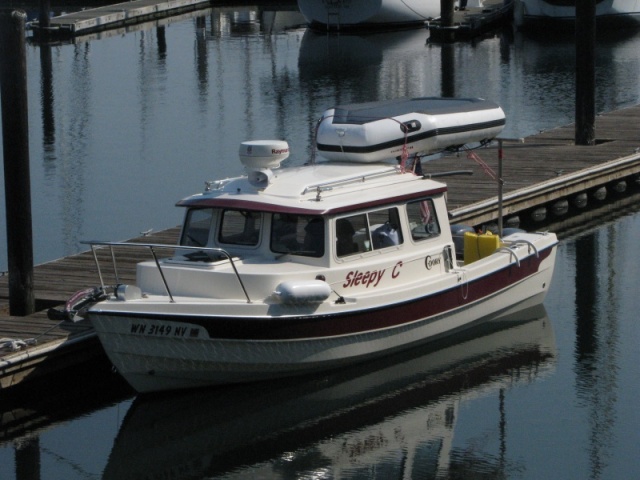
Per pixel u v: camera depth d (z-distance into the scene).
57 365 25.30
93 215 40.88
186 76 71.06
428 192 26.97
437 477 22.06
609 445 23.22
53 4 107.62
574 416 24.62
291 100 62.94
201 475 22.47
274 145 25.69
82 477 22.42
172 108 60.97
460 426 24.25
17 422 24.61
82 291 26.11
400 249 26.47
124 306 23.67
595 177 42.00
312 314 24.67
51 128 56.22
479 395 25.80
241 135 53.91
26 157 26.70
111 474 22.52
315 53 80.81
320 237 24.97
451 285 27.33
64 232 38.88
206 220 25.95
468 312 28.25
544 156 44.44
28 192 26.94
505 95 63.72
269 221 25.30
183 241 26.25
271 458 23.08
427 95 63.84
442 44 85.88
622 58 76.94
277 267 24.83
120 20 94.69
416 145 28.06
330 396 25.77
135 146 52.00
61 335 25.64
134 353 23.94
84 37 88.69
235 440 23.88
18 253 26.94
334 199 25.41
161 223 39.75
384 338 26.31
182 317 23.66
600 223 40.34
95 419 24.78
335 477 22.20
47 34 87.38
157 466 22.89
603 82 67.88
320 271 24.83
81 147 52.06
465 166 42.59
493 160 43.81
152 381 24.44
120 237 38.16
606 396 25.59
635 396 25.55
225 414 24.89
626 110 54.25
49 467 22.78
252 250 25.52
